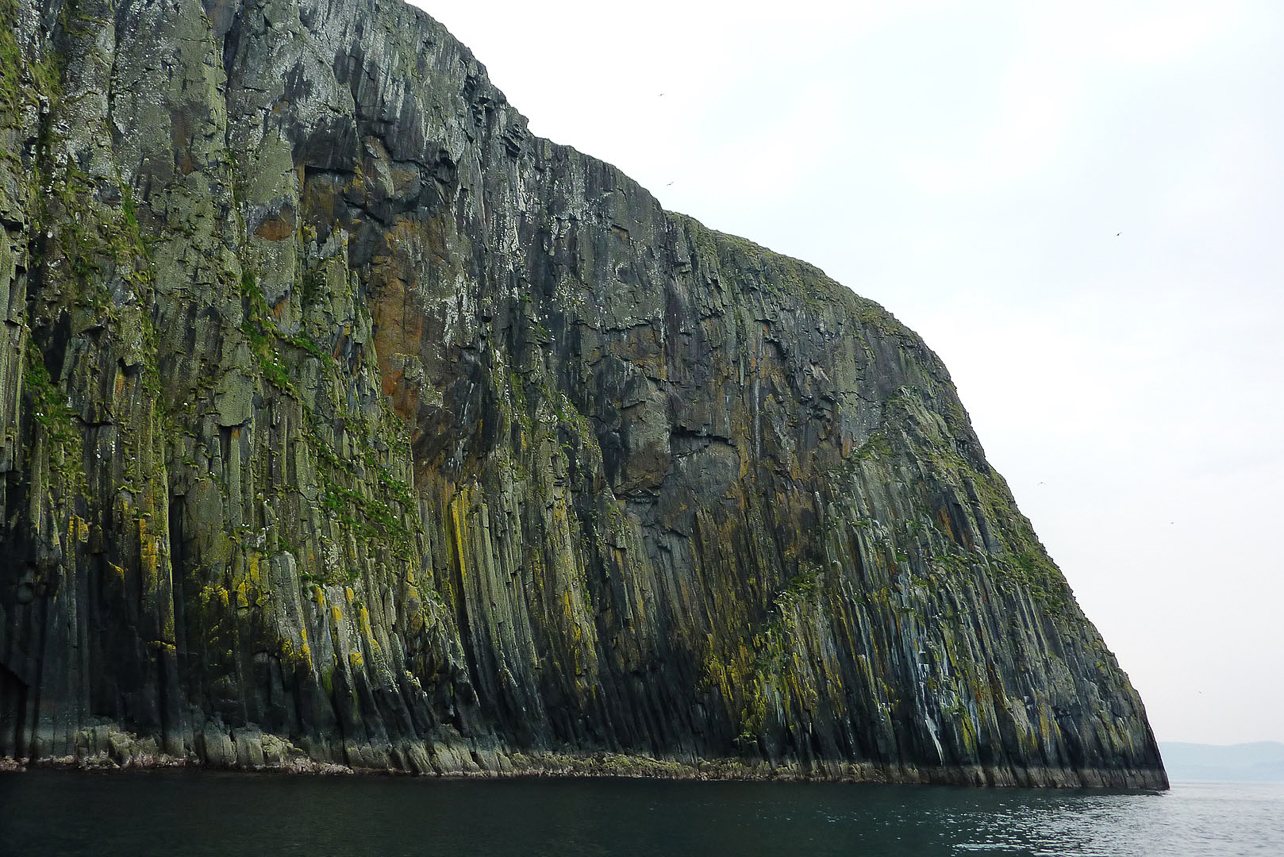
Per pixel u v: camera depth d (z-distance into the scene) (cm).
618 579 9681
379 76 8712
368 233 8350
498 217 9994
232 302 6681
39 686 5009
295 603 6141
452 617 7744
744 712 10031
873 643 10931
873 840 5662
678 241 11700
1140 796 11631
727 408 11562
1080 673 12306
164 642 5509
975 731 10838
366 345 7912
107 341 5775
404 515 7588
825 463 12156
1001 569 12194
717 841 5078
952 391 14212
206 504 6012
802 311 12756
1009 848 5806
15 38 5941
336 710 6197
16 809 3791
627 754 9088
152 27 7056
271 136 7681
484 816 5022
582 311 10594
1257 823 9438
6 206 5256
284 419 6744
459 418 8650
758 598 10981
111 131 6619
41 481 5194
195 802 4347
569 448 9894
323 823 4200
